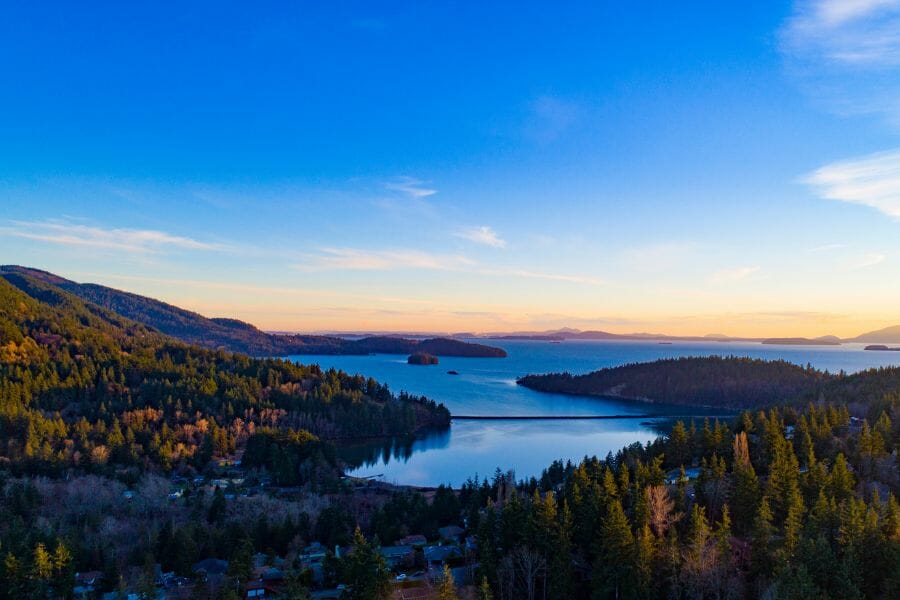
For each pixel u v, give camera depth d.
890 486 99.25
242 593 83.00
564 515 83.88
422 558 95.06
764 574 69.81
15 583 78.62
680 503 87.31
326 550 100.62
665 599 71.62
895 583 62.91
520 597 76.50
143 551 95.88
